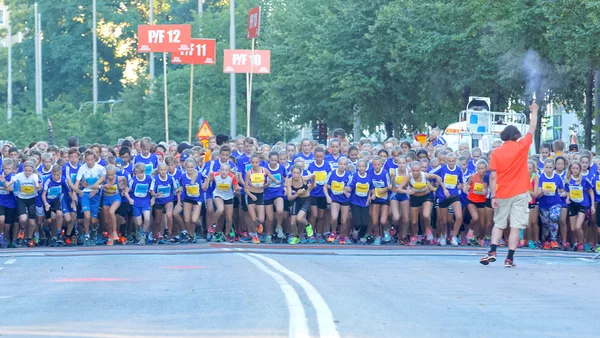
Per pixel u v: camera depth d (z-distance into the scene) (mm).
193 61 91438
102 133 159125
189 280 31531
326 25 123625
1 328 22172
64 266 38312
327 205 53344
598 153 91688
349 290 27828
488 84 109500
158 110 152250
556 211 51375
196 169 54094
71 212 51938
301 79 129250
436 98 115125
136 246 50562
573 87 108812
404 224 51719
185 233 52969
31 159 50875
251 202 52500
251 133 169500
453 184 51250
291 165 55719
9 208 50656
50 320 23203
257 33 89812
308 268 35406
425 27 112000
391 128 130250
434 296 26703
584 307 24938
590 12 78312
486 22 100188
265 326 21266
